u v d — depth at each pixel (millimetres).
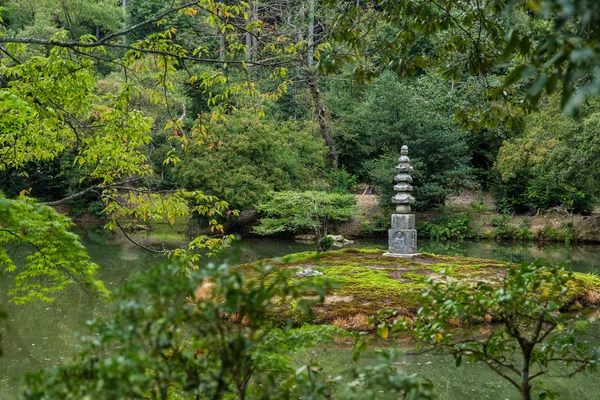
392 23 5641
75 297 13500
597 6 1917
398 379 2627
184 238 26969
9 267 5645
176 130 7680
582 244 26453
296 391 3398
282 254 22516
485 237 28016
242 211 27703
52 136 8258
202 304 2377
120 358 2170
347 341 10055
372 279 13359
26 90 6906
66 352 9367
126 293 2385
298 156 29484
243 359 2820
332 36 5805
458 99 29250
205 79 7285
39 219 4297
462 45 5473
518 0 3648
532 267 3188
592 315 11773
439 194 28547
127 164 8023
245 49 7207
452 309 3148
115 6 36031
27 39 6016
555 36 2098
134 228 27906
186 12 6797
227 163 27281
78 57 7176
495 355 3486
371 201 31328
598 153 22219
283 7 25016
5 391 7629
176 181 27672
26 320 11391
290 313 10727
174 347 2752
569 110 1838
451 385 8016
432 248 24688
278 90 7734
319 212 24188
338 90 31625
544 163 25734
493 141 32125
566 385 7922
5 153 8359
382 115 28703
